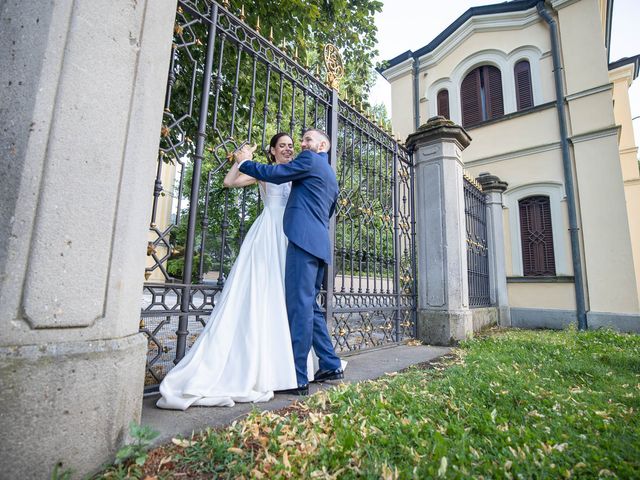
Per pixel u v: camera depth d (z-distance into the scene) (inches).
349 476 51.0
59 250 52.2
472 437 64.5
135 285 64.2
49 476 46.9
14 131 51.0
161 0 72.4
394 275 193.6
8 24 53.7
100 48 59.4
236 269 95.1
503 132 362.6
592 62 316.2
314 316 105.7
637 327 268.1
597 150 302.4
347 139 173.6
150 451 58.7
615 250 284.4
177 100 166.6
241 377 84.1
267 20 181.3
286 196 110.9
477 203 309.6
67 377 49.7
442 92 429.4
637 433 65.2
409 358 150.7
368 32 263.3
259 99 192.5
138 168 64.2
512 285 331.6
